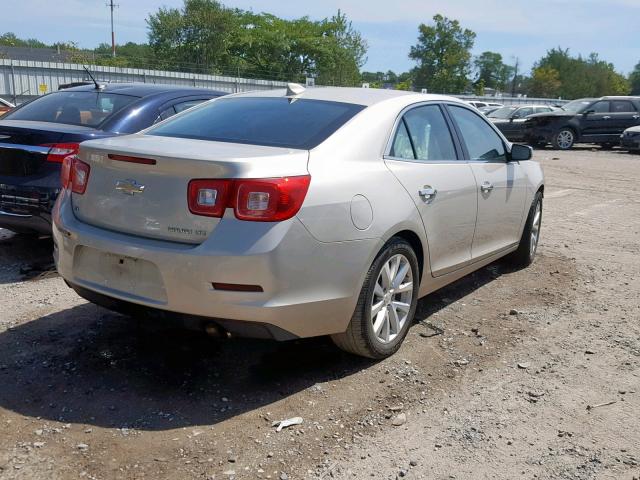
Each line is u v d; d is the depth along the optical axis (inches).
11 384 140.3
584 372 157.8
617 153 845.8
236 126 157.2
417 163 166.9
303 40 2447.1
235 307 127.0
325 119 156.2
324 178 136.5
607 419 135.6
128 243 133.0
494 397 143.6
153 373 147.5
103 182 139.9
